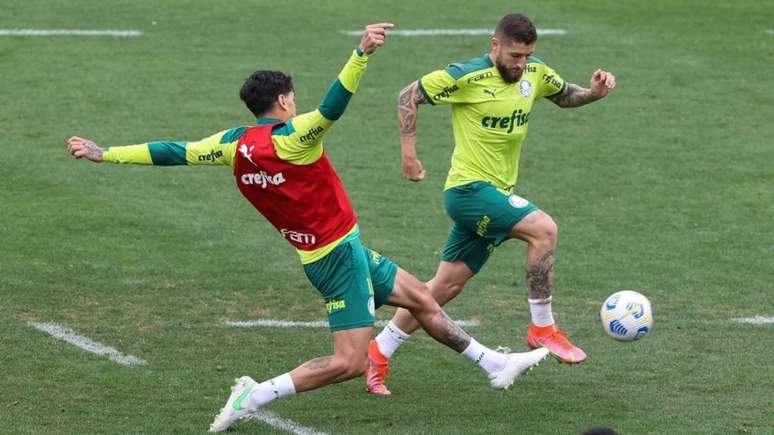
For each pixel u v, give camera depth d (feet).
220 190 159.22
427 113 191.52
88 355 107.34
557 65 210.38
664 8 244.42
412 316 98.73
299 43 219.82
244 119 183.83
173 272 130.31
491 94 98.99
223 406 96.53
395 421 94.53
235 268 132.26
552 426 93.66
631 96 197.77
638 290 127.54
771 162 171.01
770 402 98.63
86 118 182.19
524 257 138.62
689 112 191.11
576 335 115.24
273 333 114.73
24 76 199.11
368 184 161.27
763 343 112.68
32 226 142.82
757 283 129.70
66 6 236.22
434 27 229.86
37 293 122.83
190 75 202.59
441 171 166.81
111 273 129.29
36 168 163.02
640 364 107.65
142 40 219.20
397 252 138.72
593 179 164.25
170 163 89.40
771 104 195.31
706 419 94.99
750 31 230.68
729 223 148.77
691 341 113.29
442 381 103.91
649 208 153.89
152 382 101.55
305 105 189.26
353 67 84.02
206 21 231.09
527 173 165.99
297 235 89.92
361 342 90.74
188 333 113.80
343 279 89.86
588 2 247.91
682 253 138.92
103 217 146.82
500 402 98.94
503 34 97.96
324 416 95.45
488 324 118.62
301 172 87.51
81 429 91.04
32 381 100.78
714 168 168.55
